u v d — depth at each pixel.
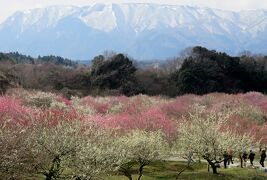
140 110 96.19
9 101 55.97
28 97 90.88
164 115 79.44
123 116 70.75
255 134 74.44
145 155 48.53
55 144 36.97
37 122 40.12
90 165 38.62
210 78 173.12
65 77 175.38
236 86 177.88
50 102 88.88
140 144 48.41
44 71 180.88
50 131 38.59
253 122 92.12
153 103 115.06
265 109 119.94
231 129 71.69
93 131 42.94
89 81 176.75
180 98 132.38
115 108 102.31
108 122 62.09
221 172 58.25
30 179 34.44
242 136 65.75
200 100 126.94
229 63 182.75
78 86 172.50
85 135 40.69
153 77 187.00
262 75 188.12
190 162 62.16
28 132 36.88
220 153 56.00
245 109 106.69
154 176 54.94
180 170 60.62
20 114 48.22
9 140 30.61
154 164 62.72
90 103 110.81
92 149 38.66
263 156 64.38
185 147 56.78
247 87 183.12
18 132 33.56
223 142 55.56
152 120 69.25
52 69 188.25
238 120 85.69
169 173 57.03
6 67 174.00
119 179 49.88
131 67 177.12
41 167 36.00
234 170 60.03
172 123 70.75
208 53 186.88
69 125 40.03
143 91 171.38
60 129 38.84
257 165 66.12
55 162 38.38
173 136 65.81
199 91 169.00
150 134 53.22
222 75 175.62
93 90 166.25
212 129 56.19
